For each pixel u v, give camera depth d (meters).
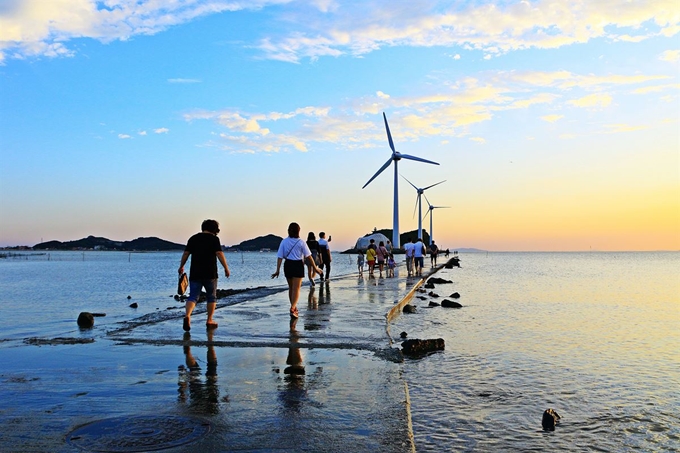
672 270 64.69
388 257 30.28
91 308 19.00
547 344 11.48
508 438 5.57
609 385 7.90
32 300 23.02
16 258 178.00
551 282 36.69
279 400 5.35
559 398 7.14
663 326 14.59
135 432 4.39
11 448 4.06
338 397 5.46
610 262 115.69
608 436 5.73
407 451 4.02
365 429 4.49
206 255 10.14
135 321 11.73
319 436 4.31
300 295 17.77
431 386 7.63
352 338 9.00
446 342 11.52
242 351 8.02
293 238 12.09
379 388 5.83
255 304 14.88
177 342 8.68
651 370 8.97
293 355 7.72
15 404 5.22
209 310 10.36
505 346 11.11
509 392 7.37
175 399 5.39
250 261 128.12
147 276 50.91
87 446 4.09
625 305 20.62
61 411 4.99
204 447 4.06
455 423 5.99
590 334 13.01
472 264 90.81
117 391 5.70
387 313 12.77
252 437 4.28
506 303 21.05
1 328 12.38
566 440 5.57
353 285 22.78
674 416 6.45
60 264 104.31
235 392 5.66
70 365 7.02
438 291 27.34
